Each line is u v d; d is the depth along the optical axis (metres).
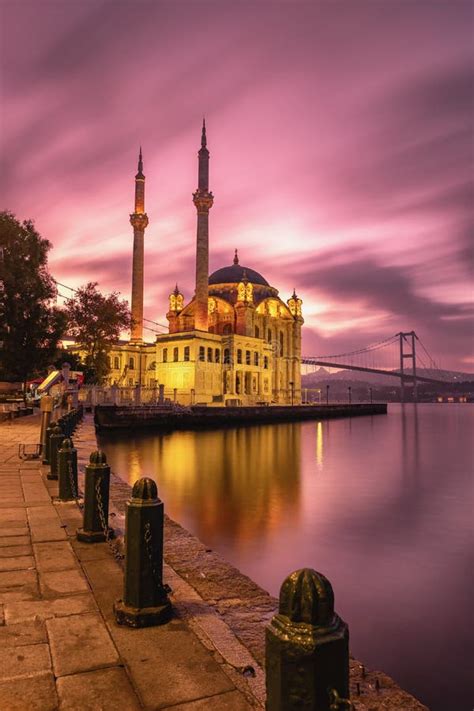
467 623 9.55
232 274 103.06
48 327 42.72
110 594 5.78
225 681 4.04
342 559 13.52
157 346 81.00
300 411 89.44
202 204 79.06
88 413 52.16
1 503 10.21
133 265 90.69
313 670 2.57
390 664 7.99
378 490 24.91
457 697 7.00
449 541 15.49
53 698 3.76
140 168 92.75
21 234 42.03
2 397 43.56
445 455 41.84
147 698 3.78
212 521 17.42
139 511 5.12
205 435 53.38
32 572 6.45
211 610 5.49
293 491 23.83
